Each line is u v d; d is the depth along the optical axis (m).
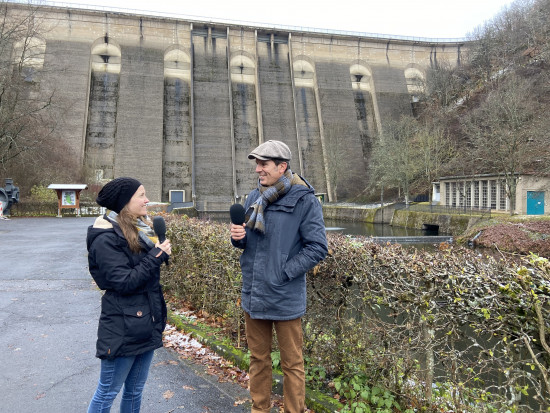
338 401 3.17
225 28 74.69
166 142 65.75
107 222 2.37
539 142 29.70
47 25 66.25
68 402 3.26
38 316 5.56
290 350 2.64
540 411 2.19
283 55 76.44
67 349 4.39
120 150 61.53
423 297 2.63
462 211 33.19
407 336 2.84
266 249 2.59
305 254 2.53
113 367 2.35
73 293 6.84
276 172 2.64
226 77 72.25
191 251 5.78
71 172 44.53
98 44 68.69
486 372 2.45
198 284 5.64
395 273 2.84
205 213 57.88
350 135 71.19
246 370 3.85
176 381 3.67
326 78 75.38
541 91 41.84
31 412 3.10
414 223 37.59
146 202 2.48
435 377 2.79
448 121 60.19
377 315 3.04
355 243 3.29
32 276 8.25
